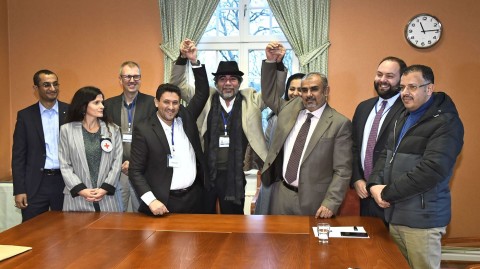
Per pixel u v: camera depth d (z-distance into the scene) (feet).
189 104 10.91
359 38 14.96
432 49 14.67
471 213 14.96
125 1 15.92
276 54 10.34
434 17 14.49
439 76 14.71
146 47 15.92
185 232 7.68
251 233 7.60
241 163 10.82
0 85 16.08
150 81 15.99
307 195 9.07
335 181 8.78
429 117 7.58
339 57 15.10
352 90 15.12
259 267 6.05
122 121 11.60
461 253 13.08
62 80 16.42
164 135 9.27
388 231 7.83
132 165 9.18
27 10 16.35
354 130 9.87
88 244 7.06
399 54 14.84
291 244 7.01
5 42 16.35
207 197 10.91
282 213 9.46
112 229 7.88
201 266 6.10
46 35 16.34
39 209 11.54
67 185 9.47
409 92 7.63
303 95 9.09
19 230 7.83
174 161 9.29
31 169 11.50
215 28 16.20
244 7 15.94
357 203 10.62
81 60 16.26
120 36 16.02
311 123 9.30
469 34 14.47
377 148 9.18
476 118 14.69
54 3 16.22
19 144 11.51
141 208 9.16
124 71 11.35
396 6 14.73
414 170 7.35
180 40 15.44
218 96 11.29
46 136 11.63
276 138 9.70
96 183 9.70
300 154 9.25
